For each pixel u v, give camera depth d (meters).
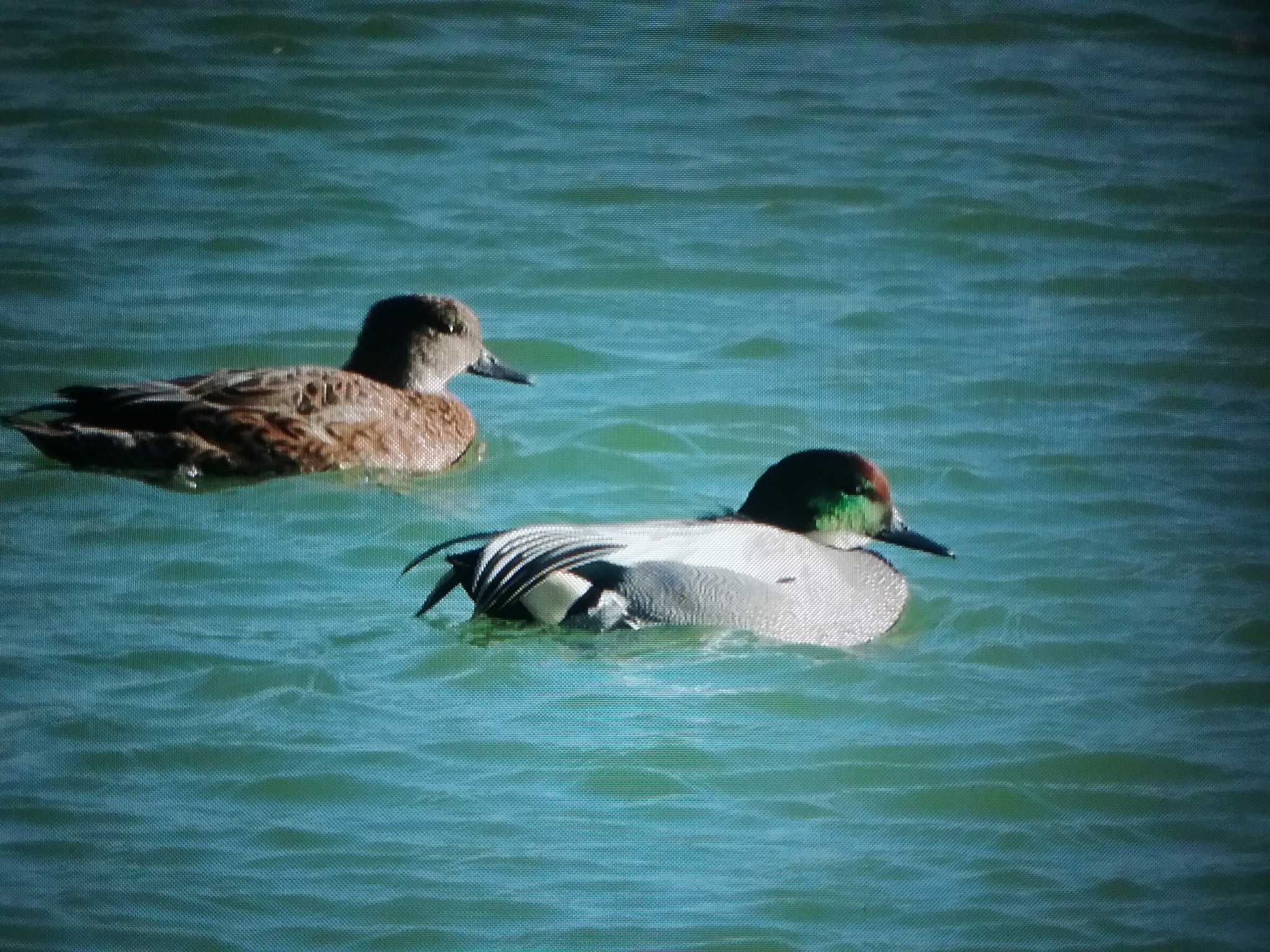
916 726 12.23
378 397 16.44
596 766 11.65
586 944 9.99
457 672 12.74
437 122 24.47
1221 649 13.30
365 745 11.77
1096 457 16.59
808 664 13.12
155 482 15.81
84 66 25.36
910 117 24.84
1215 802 11.43
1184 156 23.78
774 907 10.29
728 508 14.90
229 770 11.47
